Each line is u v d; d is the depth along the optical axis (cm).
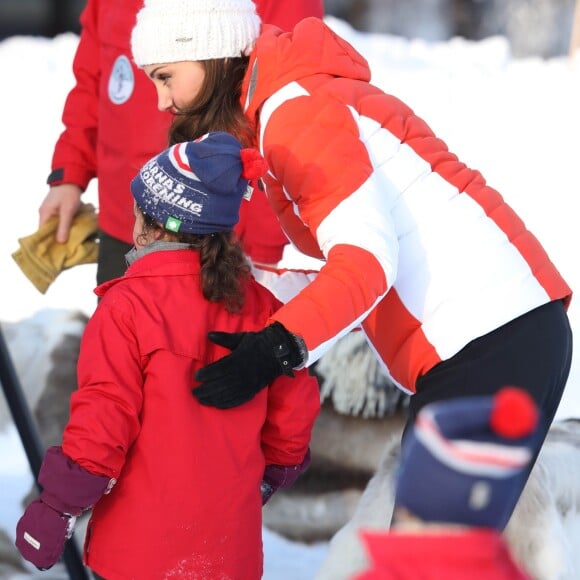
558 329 697
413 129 739
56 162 1093
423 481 393
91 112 1085
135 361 679
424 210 709
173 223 691
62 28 2870
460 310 689
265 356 639
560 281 721
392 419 1037
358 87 733
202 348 691
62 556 975
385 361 731
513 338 686
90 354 679
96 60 1078
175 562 685
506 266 700
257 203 941
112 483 677
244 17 759
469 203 718
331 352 1042
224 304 700
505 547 399
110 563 691
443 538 390
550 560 824
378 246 652
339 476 1038
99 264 1046
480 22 2675
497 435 385
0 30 2823
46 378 1157
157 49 751
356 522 912
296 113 697
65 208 1081
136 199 704
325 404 1045
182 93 762
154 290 693
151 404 680
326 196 673
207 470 686
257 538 725
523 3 2556
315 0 974
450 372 689
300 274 877
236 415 700
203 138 699
